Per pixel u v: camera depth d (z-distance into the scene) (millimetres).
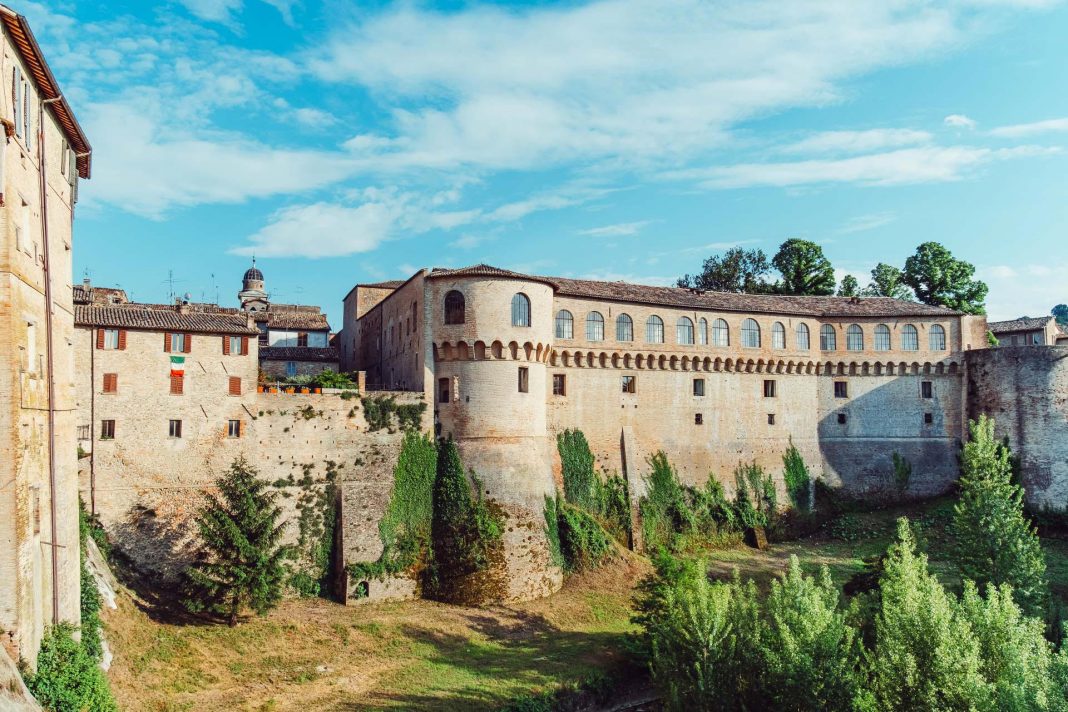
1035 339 95188
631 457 68812
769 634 37688
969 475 54094
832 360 79312
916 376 79938
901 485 78438
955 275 103750
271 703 37812
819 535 74750
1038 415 73938
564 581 57406
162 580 48500
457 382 58188
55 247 32125
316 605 50656
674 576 47562
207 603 44125
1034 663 31156
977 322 81062
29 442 27906
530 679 42719
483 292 58062
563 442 66000
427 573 54312
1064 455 72375
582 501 65625
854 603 40594
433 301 59125
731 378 75500
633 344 70250
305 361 80125
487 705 39375
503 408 57719
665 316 72250
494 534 54781
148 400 50250
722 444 74062
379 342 73688
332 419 55281
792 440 77625
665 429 71562
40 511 29125
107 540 47594
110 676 35875
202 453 51438
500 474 56750
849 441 79125
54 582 30328
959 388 79750
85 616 36344
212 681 38938
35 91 29188
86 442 48094
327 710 37656
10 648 25656
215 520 45094
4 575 25672
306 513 53438
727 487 73500
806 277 107000
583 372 68250
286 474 53500
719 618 37719
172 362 51219
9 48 25781
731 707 36062
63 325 33469
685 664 37719
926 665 32656
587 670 44094
